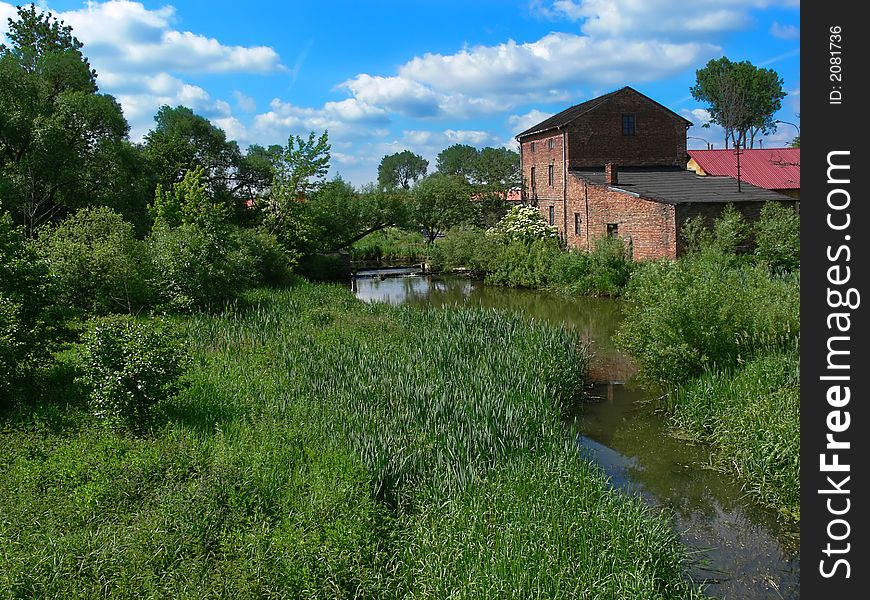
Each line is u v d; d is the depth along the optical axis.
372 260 52.44
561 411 12.56
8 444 8.60
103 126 27.30
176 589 5.97
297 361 13.21
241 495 7.37
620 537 7.14
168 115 39.03
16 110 24.89
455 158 117.62
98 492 7.45
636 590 6.35
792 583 7.29
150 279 18.59
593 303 27.36
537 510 7.53
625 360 17.12
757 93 58.31
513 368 13.08
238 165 39.16
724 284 13.34
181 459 8.20
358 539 6.77
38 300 11.31
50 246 17.11
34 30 37.47
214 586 5.98
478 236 40.34
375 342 15.22
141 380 9.32
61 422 9.58
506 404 10.86
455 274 41.44
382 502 7.90
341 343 14.81
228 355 13.54
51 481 7.80
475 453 9.19
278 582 6.14
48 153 24.61
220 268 19.27
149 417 9.50
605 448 11.27
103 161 26.88
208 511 7.00
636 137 37.78
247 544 6.49
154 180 30.75
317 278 39.19
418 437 9.38
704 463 10.47
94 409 9.62
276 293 24.19
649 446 11.26
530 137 42.78
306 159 36.03
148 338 9.81
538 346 14.98
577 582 6.39
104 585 6.02
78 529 6.88
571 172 36.59
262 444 8.69
